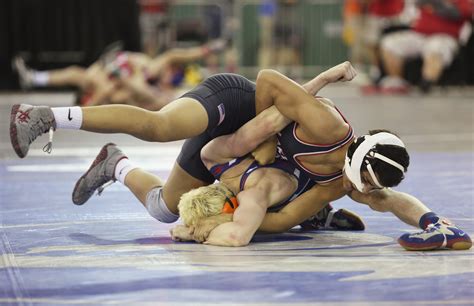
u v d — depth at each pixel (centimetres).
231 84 1188
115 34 4675
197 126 1121
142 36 4747
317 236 1174
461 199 1494
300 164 1130
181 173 1205
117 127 1070
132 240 1130
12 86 4772
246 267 965
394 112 3597
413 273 939
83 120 1059
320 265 979
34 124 1040
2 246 1083
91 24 4666
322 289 866
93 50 4675
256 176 1131
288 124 1133
